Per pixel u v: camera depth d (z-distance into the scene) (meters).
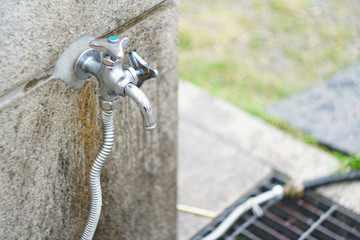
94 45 1.23
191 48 3.86
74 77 1.35
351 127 3.01
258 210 2.37
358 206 2.44
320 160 2.76
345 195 2.50
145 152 1.88
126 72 1.28
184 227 2.40
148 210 2.08
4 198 1.28
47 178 1.40
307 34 4.03
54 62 1.27
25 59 1.18
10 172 1.27
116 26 1.43
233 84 3.47
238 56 3.78
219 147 2.87
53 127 1.35
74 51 1.31
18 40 1.14
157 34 1.63
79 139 1.48
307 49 3.85
